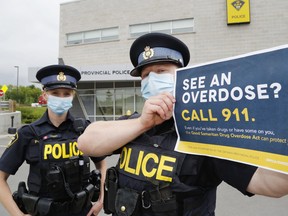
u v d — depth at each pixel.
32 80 14.33
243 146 0.88
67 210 1.94
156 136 1.28
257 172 0.94
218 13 13.36
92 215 2.12
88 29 15.88
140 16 14.71
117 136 1.27
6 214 3.58
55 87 2.09
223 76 0.95
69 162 1.98
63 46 16.47
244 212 3.61
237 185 0.99
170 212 1.11
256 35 12.87
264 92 0.84
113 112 14.71
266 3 12.72
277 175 0.88
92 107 15.14
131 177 1.24
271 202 3.94
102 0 15.55
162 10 14.27
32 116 22.12
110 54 15.28
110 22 15.36
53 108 2.07
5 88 18.02
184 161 1.12
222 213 3.59
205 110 1.00
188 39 13.72
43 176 1.95
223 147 0.94
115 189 1.32
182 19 13.95
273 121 0.81
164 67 1.32
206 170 1.11
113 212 1.33
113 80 13.95
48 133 2.05
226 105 0.93
